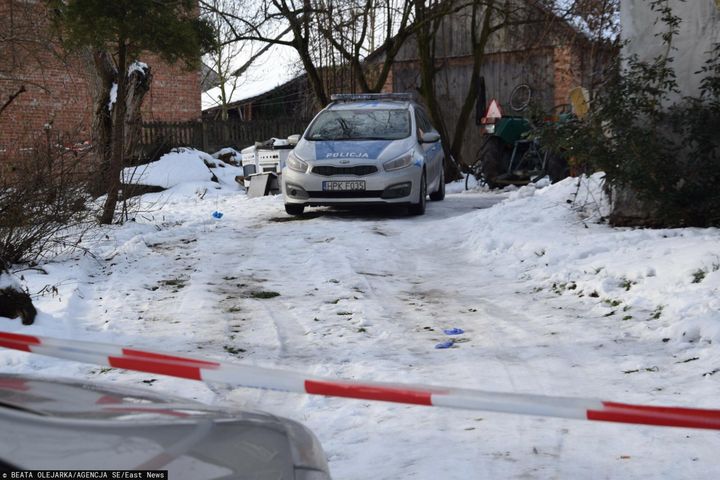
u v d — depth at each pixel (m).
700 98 8.80
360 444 3.99
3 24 15.03
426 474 3.57
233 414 2.05
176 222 12.75
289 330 6.32
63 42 11.66
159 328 6.36
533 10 20.09
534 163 17.97
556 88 24.06
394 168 12.71
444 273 8.65
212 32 12.05
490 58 25.39
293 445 1.99
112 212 11.82
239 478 1.77
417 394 2.13
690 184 8.59
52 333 6.03
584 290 7.12
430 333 6.17
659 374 4.86
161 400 2.12
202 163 20.67
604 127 8.98
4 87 23.22
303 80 24.20
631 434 3.97
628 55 9.20
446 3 19.75
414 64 25.69
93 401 1.97
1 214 8.48
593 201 10.70
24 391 1.96
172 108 29.27
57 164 9.02
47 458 1.57
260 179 17.53
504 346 5.71
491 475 3.55
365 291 7.70
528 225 10.12
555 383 4.80
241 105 36.97
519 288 7.68
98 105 17.91
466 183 18.97
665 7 8.98
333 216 13.27
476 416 4.31
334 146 13.10
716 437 3.87
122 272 8.59
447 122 26.22
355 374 5.13
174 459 1.71
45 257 9.16
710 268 6.57
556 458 3.72
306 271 8.67
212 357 5.55
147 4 10.97
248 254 9.74
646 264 7.12
